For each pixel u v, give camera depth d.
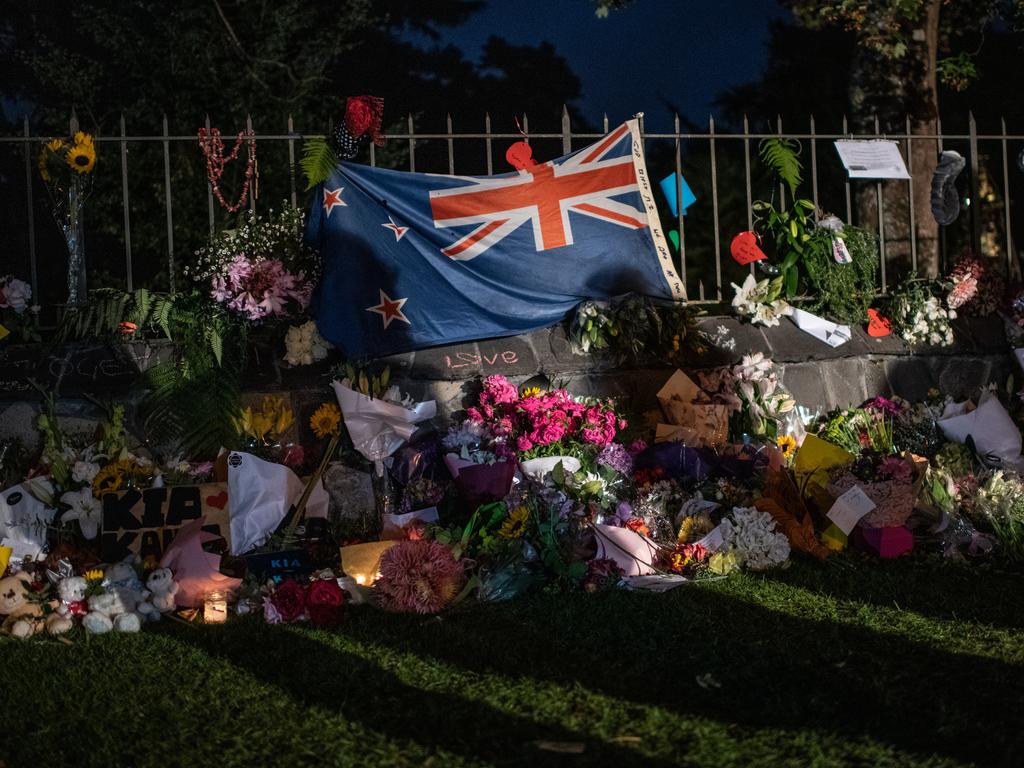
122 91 14.41
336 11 15.02
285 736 3.68
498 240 7.21
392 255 7.00
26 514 5.49
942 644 4.51
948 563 5.88
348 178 7.02
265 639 4.78
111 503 5.50
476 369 6.92
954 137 8.45
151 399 6.32
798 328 7.68
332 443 6.18
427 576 5.15
